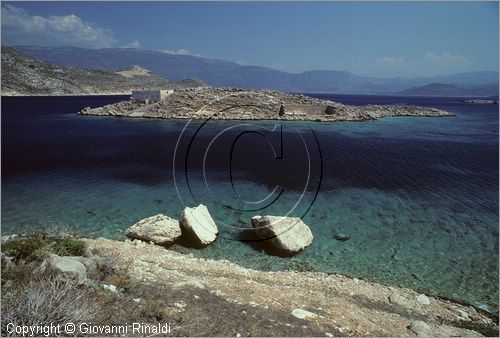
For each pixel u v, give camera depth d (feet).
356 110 276.82
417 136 182.70
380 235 53.93
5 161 111.86
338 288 35.99
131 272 29.37
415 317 30.71
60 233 39.96
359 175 96.32
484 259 46.26
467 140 171.42
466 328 29.19
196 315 22.15
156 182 85.25
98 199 70.23
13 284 20.88
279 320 23.48
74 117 263.90
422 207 69.46
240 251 46.44
